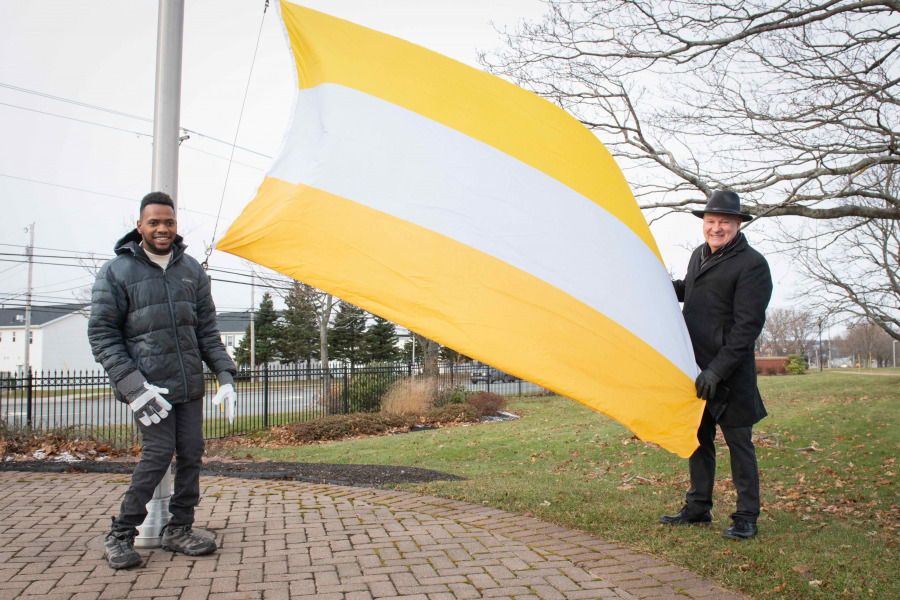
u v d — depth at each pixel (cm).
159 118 385
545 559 346
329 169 313
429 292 300
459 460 873
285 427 1338
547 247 324
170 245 329
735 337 369
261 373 1488
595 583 310
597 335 315
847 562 338
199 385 335
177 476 337
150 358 317
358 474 657
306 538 378
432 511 460
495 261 312
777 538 381
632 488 564
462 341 294
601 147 378
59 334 5197
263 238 300
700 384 349
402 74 344
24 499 459
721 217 394
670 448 322
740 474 387
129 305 317
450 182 323
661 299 353
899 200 655
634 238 359
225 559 333
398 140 325
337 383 1738
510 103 358
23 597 270
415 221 310
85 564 315
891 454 707
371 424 1367
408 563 335
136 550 343
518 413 1755
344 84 331
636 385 321
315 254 299
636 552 360
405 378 1797
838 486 566
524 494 523
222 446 1155
